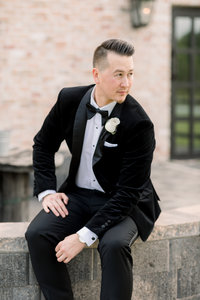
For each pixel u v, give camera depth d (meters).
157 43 8.54
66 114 2.54
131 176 2.38
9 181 4.57
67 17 8.10
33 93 8.10
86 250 2.64
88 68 8.30
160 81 8.65
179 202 5.62
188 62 8.92
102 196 2.59
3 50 7.88
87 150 2.50
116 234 2.34
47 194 2.60
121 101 2.35
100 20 8.23
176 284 2.89
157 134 8.73
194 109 9.08
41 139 2.65
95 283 2.69
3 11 7.80
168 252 2.82
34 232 2.39
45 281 2.43
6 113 8.02
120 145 2.41
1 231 2.62
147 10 8.07
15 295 2.60
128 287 2.33
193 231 2.87
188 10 8.77
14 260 2.56
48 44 8.08
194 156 9.13
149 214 2.60
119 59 2.28
